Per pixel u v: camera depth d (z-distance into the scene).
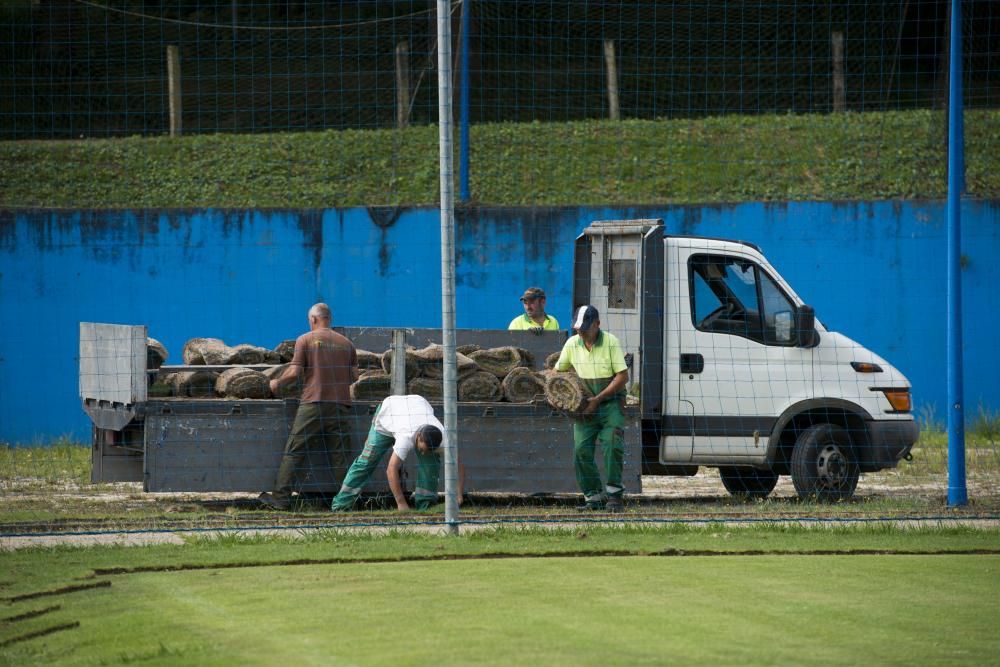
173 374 44.62
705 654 22.50
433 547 33.59
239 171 84.19
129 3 100.19
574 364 43.59
